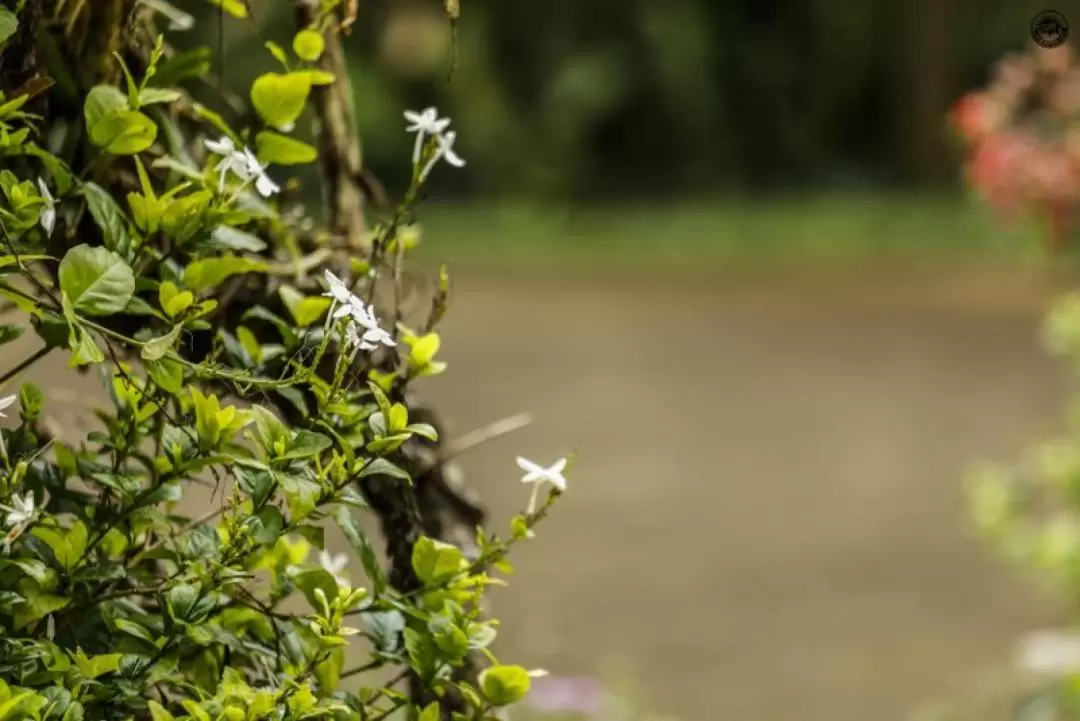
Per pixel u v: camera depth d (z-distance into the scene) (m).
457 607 1.55
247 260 1.56
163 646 1.43
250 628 1.61
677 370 12.66
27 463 1.46
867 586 7.76
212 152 1.76
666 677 6.52
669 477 9.59
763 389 12.05
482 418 10.77
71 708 1.32
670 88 23.33
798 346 13.73
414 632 1.54
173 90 1.81
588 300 15.95
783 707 6.25
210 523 1.70
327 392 1.42
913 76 23.95
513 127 22.61
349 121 1.96
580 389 11.85
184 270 1.57
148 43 1.83
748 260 18.61
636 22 23.58
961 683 6.38
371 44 21.48
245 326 1.82
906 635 7.05
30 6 1.57
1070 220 5.93
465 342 13.54
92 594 1.51
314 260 1.87
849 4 24.06
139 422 1.53
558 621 7.12
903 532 8.62
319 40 1.67
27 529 1.42
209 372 1.43
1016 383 12.18
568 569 7.89
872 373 12.64
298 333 1.64
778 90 24.20
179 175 1.70
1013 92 5.94
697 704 6.24
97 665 1.36
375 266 1.71
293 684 1.39
